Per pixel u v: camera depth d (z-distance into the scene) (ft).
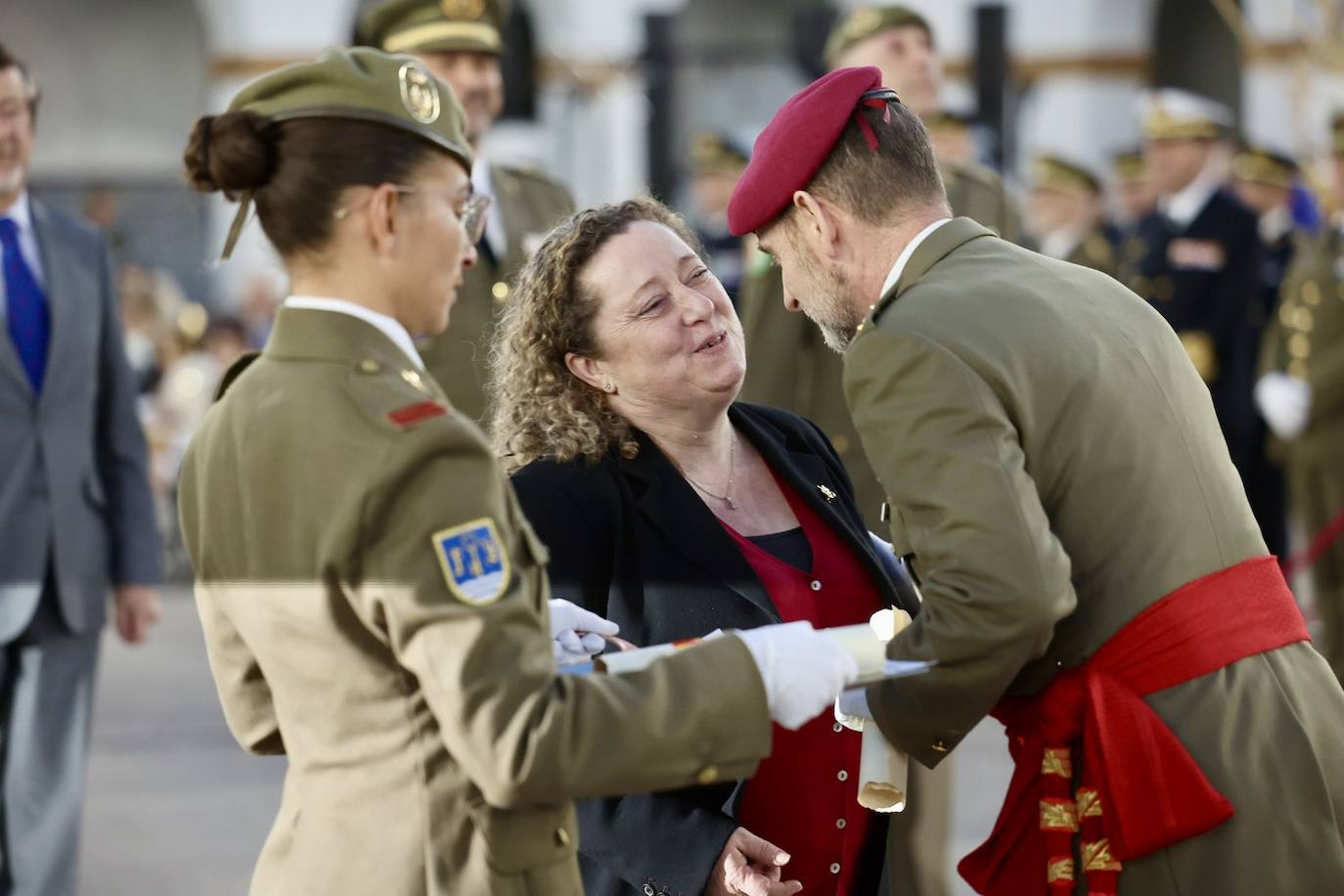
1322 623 46.03
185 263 114.62
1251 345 52.47
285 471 15.72
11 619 31.12
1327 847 18.29
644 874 19.72
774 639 16.37
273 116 15.96
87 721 32.42
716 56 99.76
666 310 20.90
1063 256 65.87
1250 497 52.37
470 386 33.37
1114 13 112.88
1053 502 18.52
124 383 33.53
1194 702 18.37
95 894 35.29
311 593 15.53
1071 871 18.78
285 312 16.28
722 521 21.15
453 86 34.99
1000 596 17.44
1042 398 18.33
